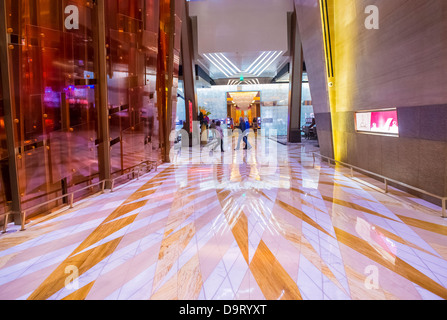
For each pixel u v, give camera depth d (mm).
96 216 4848
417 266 2939
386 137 6410
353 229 3953
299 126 17828
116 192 6543
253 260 3135
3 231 4180
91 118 6438
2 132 4383
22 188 4602
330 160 9766
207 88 25016
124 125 7570
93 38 6387
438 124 4691
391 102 6055
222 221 4426
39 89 4906
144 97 8672
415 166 5402
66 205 5523
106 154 6766
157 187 6949
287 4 13758
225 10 13828
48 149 5172
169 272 2932
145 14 8297
